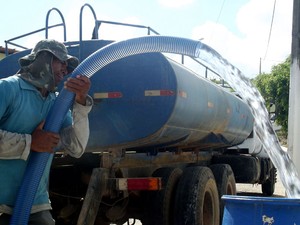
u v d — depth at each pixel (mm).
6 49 5926
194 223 5465
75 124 3150
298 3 4414
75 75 3248
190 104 5477
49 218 3139
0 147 2807
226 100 7469
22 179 2971
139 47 3447
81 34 5199
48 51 2973
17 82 2939
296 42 4430
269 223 2980
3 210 2945
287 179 3947
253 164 9164
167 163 6277
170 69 4996
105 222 5312
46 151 2939
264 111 3914
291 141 4453
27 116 2947
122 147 5164
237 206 3096
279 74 23391
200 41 3508
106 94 5109
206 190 5891
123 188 4773
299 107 4422
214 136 7324
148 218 5348
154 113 5008
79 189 5320
